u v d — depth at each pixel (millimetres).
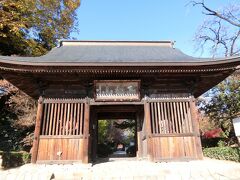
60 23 23922
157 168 7949
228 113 15289
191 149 9562
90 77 10109
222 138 16094
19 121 15734
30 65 8891
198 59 10094
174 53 12859
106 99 9914
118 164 9422
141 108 12094
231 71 10023
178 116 10078
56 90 10156
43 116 9750
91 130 11227
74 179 7414
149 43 14977
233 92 14836
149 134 9648
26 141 15688
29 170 8062
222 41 18234
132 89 10055
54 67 9102
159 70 9523
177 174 7355
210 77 10820
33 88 11672
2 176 7309
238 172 7672
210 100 16438
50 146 9281
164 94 10375
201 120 18234
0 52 20406
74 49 13539
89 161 10234
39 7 21891
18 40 19781
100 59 10539
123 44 14906
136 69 9453
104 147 21531
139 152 11672
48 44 23438
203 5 17000
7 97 18484
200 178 7258
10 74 9602
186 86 10602
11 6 19594
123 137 37594
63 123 9680
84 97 10117
